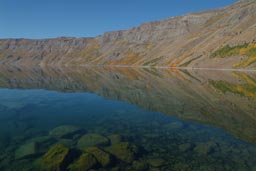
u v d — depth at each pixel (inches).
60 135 1080.2
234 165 858.8
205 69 7027.6
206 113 1665.8
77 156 806.5
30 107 1786.4
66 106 1861.5
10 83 3346.5
